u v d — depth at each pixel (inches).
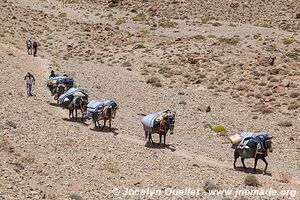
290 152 1108.5
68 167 713.0
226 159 1005.8
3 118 933.2
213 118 1385.3
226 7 3777.1
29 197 543.5
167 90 1737.2
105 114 1103.0
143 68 2113.7
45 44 2593.5
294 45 2437.3
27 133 871.1
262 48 2374.5
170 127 1038.4
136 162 828.0
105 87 1717.5
